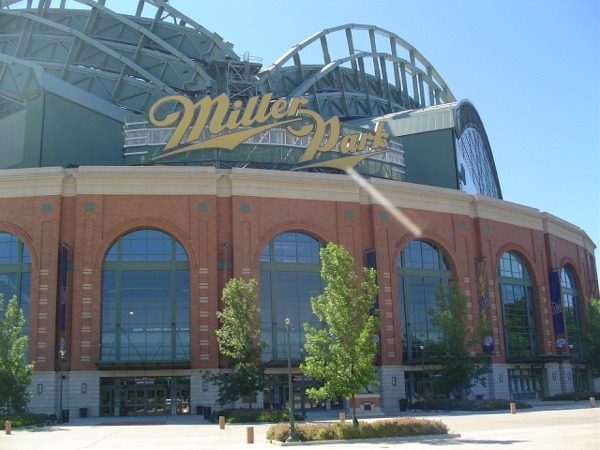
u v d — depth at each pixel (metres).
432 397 66.00
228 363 55.91
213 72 85.12
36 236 58.56
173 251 60.38
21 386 47.22
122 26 89.50
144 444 33.78
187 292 59.78
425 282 69.06
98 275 58.41
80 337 56.81
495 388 69.94
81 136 72.44
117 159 73.38
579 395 74.19
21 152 70.81
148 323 58.84
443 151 82.69
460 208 72.25
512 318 75.56
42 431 41.88
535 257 79.12
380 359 63.25
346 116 101.12
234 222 61.19
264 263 62.19
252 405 57.91
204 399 56.97
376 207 66.88
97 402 56.06
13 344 48.03
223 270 60.50
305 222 63.47
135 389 57.41
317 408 60.28
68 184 60.47
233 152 69.75
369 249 65.88
